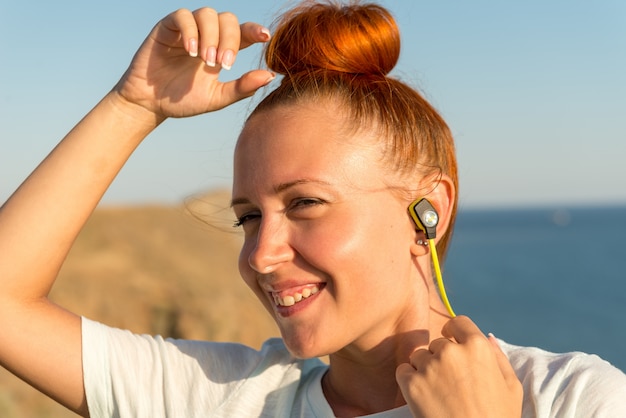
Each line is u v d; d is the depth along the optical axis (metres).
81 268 15.88
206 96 2.29
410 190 2.24
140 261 18.88
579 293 49.72
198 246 25.11
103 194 2.41
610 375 2.05
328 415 2.29
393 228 2.19
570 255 88.62
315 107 2.20
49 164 2.39
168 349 2.48
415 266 2.29
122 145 2.39
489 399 1.92
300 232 2.14
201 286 16.16
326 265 2.10
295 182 2.12
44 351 2.32
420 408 1.97
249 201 2.23
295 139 2.16
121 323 12.75
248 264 2.26
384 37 2.37
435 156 2.34
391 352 2.27
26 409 8.21
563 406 2.01
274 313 2.24
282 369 2.45
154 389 2.39
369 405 2.31
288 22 2.41
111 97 2.39
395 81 2.40
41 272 2.33
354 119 2.18
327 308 2.14
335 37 2.30
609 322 36.97
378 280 2.15
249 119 2.29
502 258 85.25
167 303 13.66
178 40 2.24
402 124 2.25
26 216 2.33
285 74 2.34
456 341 2.08
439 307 2.37
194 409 2.36
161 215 27.56
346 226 2.11
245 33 2.15
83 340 2.36
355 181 2.14
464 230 184.25
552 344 31.52
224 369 2.46
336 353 2.35
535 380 2.09
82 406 2.39
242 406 2.36
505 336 33.69
